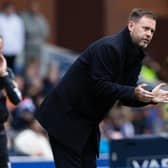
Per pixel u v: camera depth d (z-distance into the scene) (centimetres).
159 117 3512
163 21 4800
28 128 2969
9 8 3638
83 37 4556
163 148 2278
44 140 2925
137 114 3388
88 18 4559
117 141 2275
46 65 3850
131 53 1694
